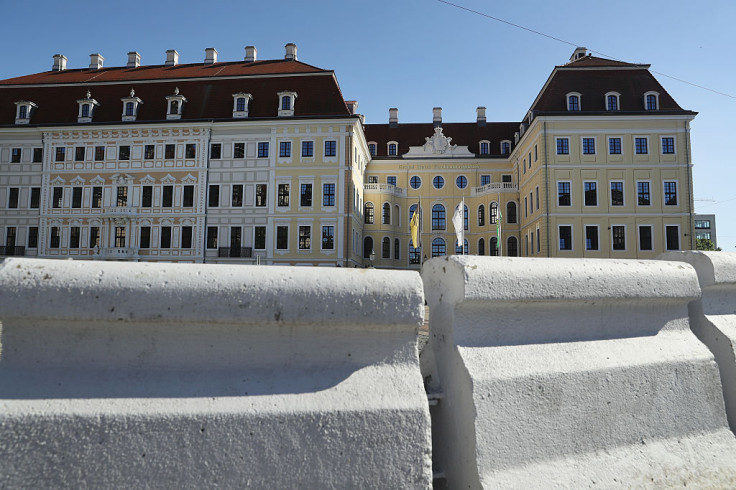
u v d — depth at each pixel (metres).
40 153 36.62
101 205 35.25
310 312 1.32
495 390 1.44
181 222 34.66
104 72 42.34
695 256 2.12
